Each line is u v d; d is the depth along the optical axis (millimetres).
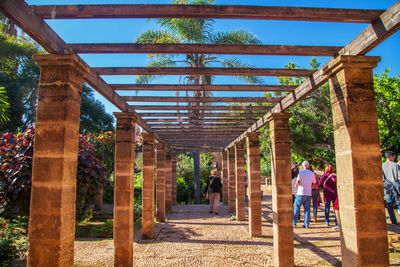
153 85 3889
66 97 2432
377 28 2285
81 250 5137
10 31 8383
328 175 7086
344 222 2629
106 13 2242
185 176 17328
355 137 2525
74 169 2549
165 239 6020
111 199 12391
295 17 2328
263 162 24641
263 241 5797
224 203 12430
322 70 3053
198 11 2273
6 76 15664
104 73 3297
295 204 7199
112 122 22406
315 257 4633
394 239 5324
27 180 5438
